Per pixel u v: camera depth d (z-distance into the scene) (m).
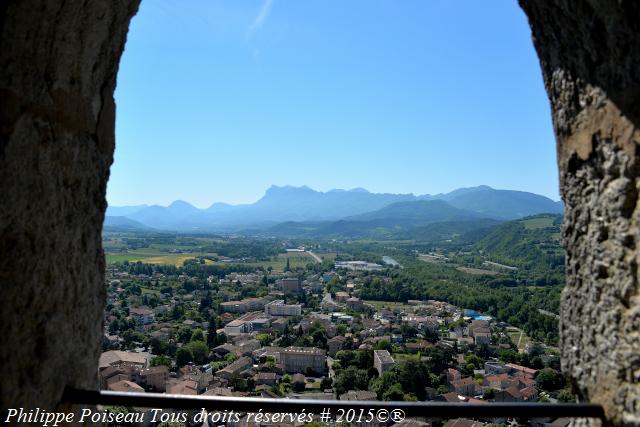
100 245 2.83
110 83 2.90
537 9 2.59
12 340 2.04
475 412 2.24
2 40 2.05
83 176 2.61
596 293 2.32
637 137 2.04
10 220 2.04
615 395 2.16
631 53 2.02
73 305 2.50
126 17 2.81
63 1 2.29
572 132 2.49
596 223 2.32
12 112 2.08
